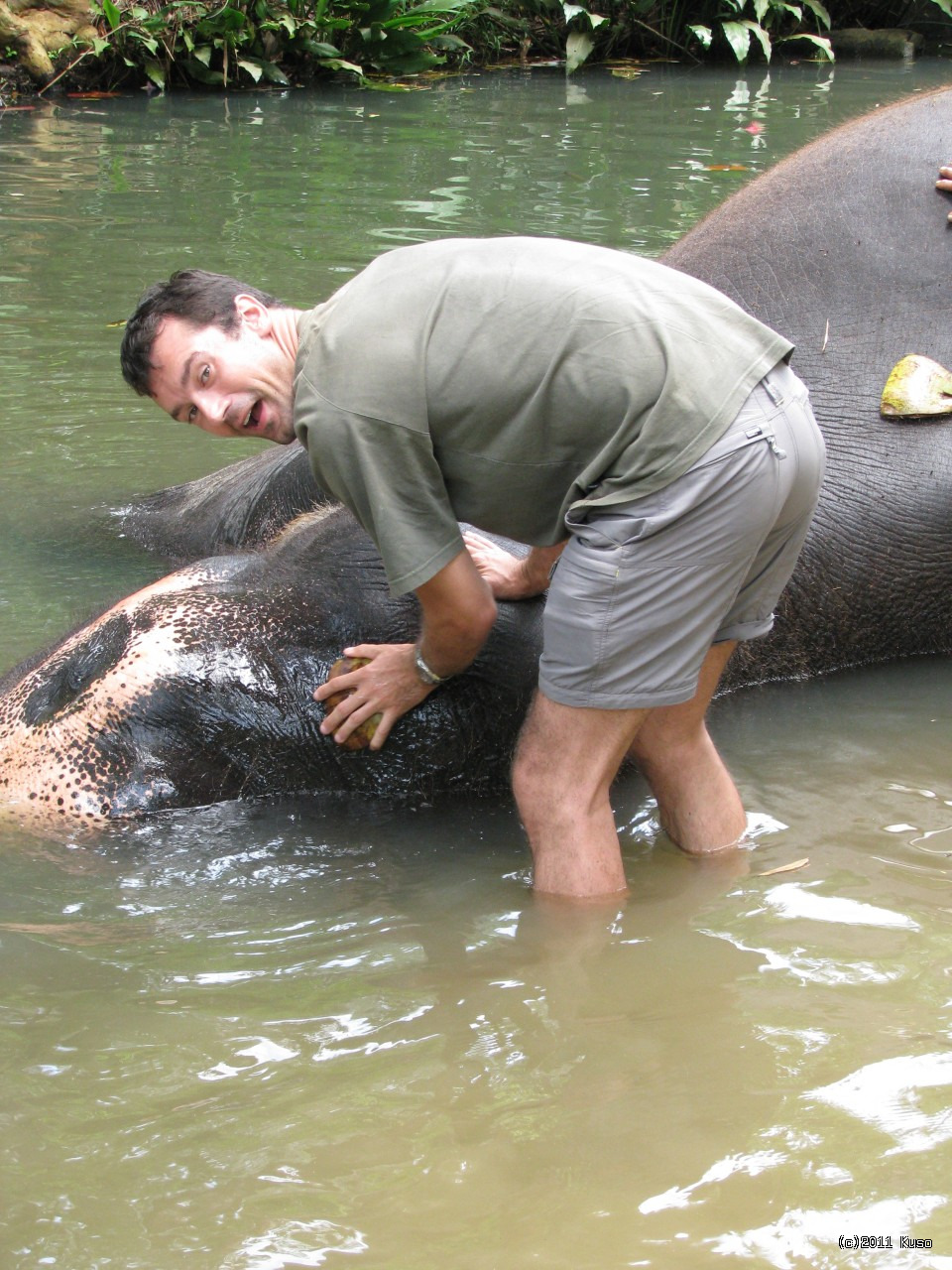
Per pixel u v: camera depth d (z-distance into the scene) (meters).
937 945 2.72
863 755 3.66
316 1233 2.00
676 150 10.15
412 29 13.59
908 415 4.14
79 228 8.19
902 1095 2.26
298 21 12.98
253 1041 2.46
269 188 9.09
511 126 11.09
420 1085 2.32
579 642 2.73
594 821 2.91
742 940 2.76
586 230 7.84
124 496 5.21
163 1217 2.04
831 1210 2.02
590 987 2.61
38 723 3.48
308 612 3.53
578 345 2.59
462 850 3.25
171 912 2.97
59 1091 2.33
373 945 2.81
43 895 3.05
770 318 4.30
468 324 2.61
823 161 4.51
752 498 2.64
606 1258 1.94
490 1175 2.11
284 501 4.54
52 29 12.32
